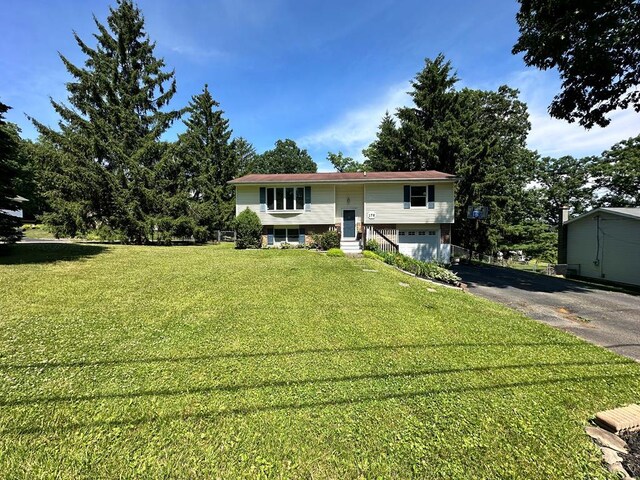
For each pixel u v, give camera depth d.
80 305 5.66
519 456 2.44
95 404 2.85
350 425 2.73
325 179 17.38
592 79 9.27
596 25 8.54
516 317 6.65
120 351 3.97
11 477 2.07
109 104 19.00
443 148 24.53
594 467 2.34
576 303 9.07
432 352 4.41
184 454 2.32
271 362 3.88
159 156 20.06
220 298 6.56
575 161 28.53
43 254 10.80
